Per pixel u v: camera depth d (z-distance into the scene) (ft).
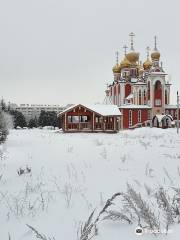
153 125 251.80
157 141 98.12
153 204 21.18
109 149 67.21
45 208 21.33
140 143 86.69
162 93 255.50
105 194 24.68
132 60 287.28
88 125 193.06
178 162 44.96
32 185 29.01
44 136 130.31
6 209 21.47
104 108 195.83
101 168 39.47
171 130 171.53
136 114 250.37
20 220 19.06
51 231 16.83
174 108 259.60
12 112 363.97
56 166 41.70
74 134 164.04
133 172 36.06
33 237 16.14
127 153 58.03
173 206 20.44
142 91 267.80
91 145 80.07
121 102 281.95
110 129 194.49
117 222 17.61
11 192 26.50
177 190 21.94
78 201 22.80
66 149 68.03
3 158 50.49
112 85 303.68
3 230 17.48
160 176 33.24
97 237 15.56
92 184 28.99
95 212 19.94
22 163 45.06
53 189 27.20
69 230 16.84
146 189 24.91
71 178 32.37
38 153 59.41
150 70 258.37
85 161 46.78
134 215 18.84
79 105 189.06
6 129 96.94
